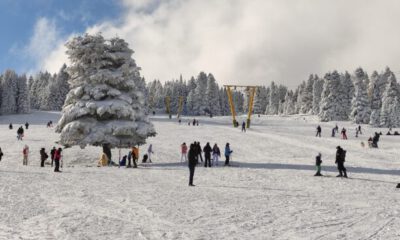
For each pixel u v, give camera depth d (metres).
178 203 14.46
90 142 34.72
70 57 37.59
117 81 36.72
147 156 36.03
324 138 55.31
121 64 38.12
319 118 110.62
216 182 21.28
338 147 23.97
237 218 12.04
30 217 11.73
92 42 37.28
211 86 159.62
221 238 9.72
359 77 129.75
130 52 38.16
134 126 35.47
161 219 11.79
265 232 10.36
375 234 10.07
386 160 35.12
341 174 23.81
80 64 36.91
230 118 109.50
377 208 13.73
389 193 17.62
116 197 15.59
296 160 35.75
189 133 59.38
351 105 111.94
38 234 9.78
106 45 37.59
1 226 10.55
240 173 25.56
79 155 38.88
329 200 15.52
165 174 24.77
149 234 10.01
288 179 22.81
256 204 14.49
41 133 60.44
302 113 152.25
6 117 111.50
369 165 30.86
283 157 39.38
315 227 10.91
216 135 57.16
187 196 16.11
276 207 13.92
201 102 159.00
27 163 35.88
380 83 138.75
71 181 20.33
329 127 82.81
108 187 18.41
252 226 11.02
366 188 19.31
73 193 16.38
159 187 18.77
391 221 11.55
